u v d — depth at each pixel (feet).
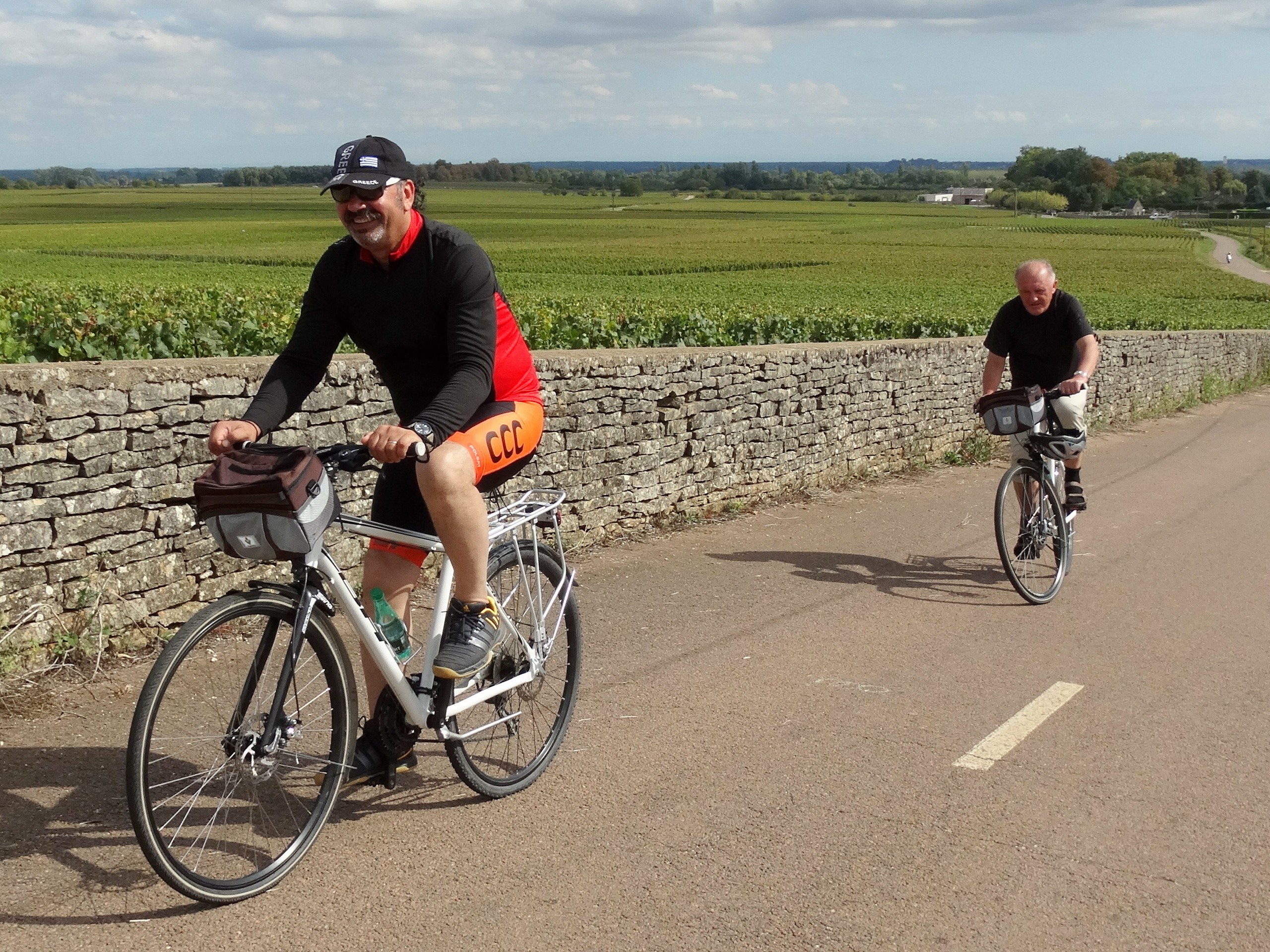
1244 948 9.61
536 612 12.79
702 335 42.91
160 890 9.98
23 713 13.64
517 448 11.62
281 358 11.43
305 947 9.22
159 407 15.81
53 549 14.71
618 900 10.12
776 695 15.47
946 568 22.94
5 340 25.35
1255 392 71.20
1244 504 30.89
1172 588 21.98
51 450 14.57
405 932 9.50
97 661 14.85
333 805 10.89
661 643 17.54
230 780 10.28
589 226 428.56
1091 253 343.87
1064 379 22.45
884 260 290.15
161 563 16.12
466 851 10.98
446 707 11.46
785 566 22.58
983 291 186.91
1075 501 21.79
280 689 10.19
